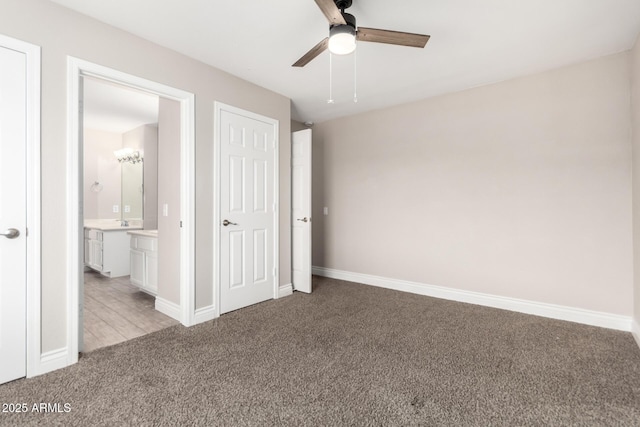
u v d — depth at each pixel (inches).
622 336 97.9
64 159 77.3
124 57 88.6
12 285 70.5
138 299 135.6
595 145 106.7
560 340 95.1
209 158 111.3
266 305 128.5
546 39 93.4
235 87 119.8
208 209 111.2
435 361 81.9
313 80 124.4
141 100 146.9
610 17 82.1
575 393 68.0
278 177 138.9
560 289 113.6
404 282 152.0
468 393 67.9
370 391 68.4
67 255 78.0
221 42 95.7
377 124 160.7
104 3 76.4
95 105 154.1
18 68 70.5
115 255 174.2
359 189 167.8
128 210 202.4
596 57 105.2
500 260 125.6
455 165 136.2
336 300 136.1
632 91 98.3
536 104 117.1
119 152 203.8
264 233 133.2
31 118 72.1
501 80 123.9
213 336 97.1
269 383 71.3
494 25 86.0
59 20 76.4
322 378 73.5
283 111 141.6
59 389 68.2
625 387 70.3
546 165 115.5
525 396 66.9
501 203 125.0
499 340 95.1
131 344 91.1
